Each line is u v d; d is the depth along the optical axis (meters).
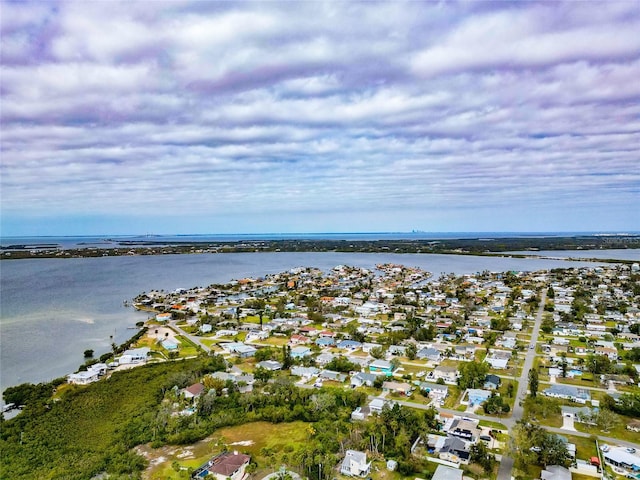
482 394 110.06
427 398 112.38
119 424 98.25
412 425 89.12
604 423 94.62
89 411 106.38
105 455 83.88
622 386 121.75
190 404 108.50
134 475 77.00
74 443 90.75
